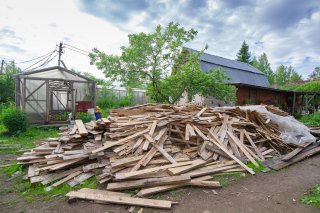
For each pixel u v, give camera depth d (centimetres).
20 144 838
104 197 393
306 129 855
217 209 369
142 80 1403
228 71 2445
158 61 1358
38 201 406
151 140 539
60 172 507
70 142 604
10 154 723
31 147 804
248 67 2964
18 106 1223
